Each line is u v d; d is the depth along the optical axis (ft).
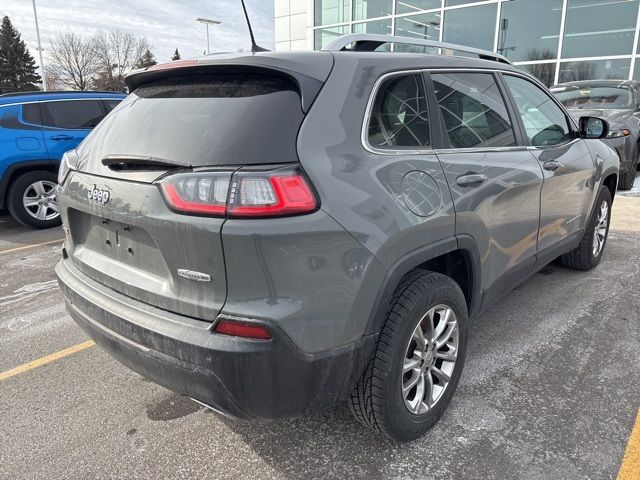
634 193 26.50
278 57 6.50
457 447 7.57
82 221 7.98
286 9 62.75
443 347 8.05
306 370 5.85
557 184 11.02
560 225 11.76
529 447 7.52
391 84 7.27
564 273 14.87
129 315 6.54
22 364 10.46
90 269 7.66
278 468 7.30
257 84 6.52
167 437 8.05
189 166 5.90
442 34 49.29
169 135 6.44
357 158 6.36
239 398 5.80
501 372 9.54
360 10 55.06
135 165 6.53
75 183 7.63
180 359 5.94
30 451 7.78
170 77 7.59
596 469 7.05
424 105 7.77
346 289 6.01
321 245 5.73
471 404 8.57
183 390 6.21
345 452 7.57
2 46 211.20
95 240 7.68
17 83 213.66
